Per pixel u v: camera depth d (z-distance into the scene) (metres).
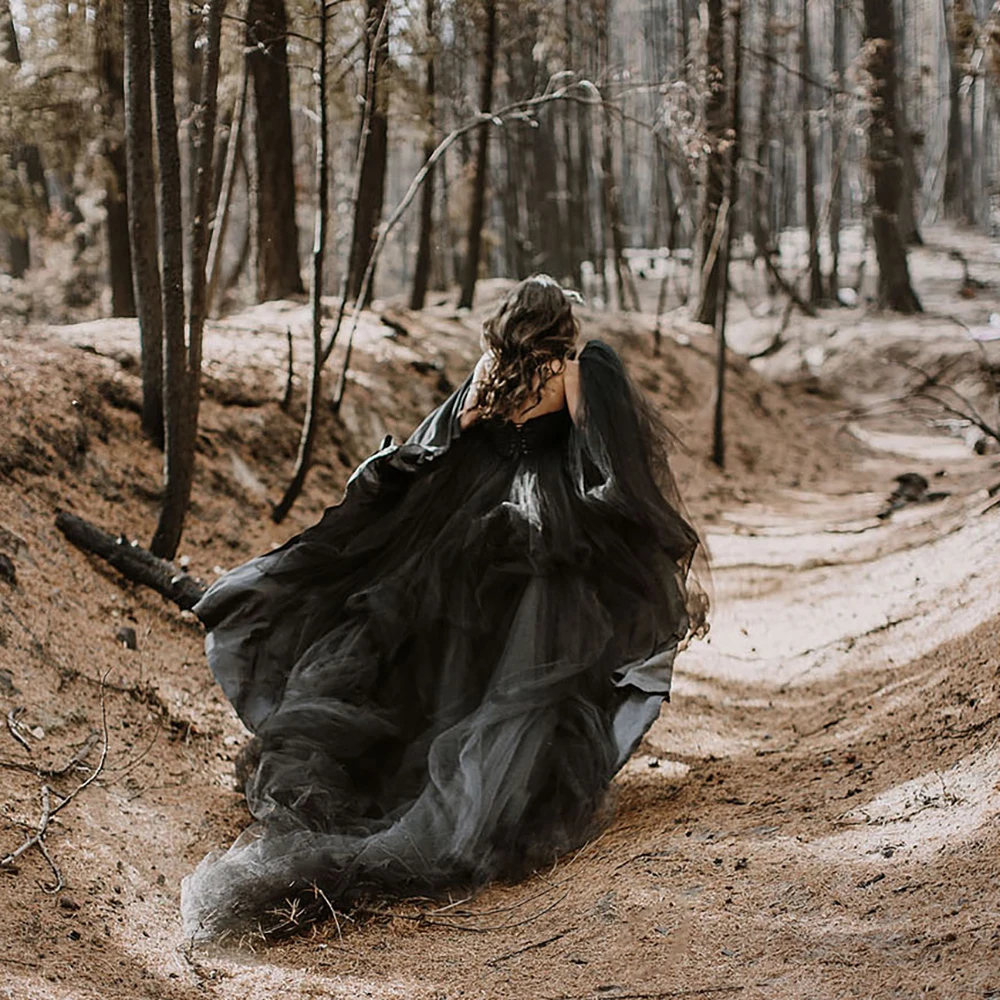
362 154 7.79
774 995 2.59
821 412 15.79
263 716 4.15
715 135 11.41
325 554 4.29
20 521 5.36
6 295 13.65
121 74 8.74
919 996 2.46
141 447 6.60
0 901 2.92
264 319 10.02
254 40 7.09
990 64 9.82
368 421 8.82
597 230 25.67
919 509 9.50
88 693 4.46
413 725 4.04
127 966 2.82
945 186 32.19
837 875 3.12
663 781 4.46
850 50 25.50
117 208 10.97
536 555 4.04
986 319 20.23
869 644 5.76
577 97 8.19
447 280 22.61
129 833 3.63
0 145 9.03
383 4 7.21
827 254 28.36
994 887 2.81
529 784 3.76
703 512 10.41
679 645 4.58
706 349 14.59
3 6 8.30
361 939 3.21
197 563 6.36
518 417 4.29
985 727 3.89
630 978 2.78
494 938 3.18
